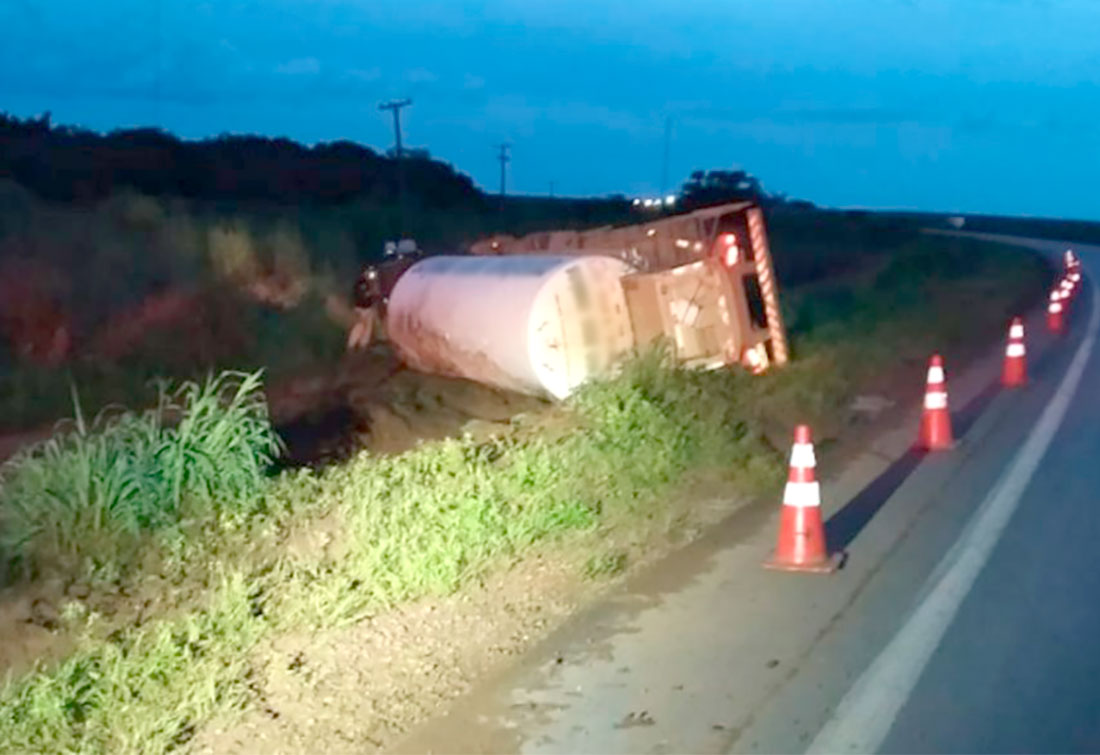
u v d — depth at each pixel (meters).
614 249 19.44
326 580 9.86
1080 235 123.69
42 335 23.39
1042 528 12.19
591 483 12.85
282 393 20.73
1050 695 7.91
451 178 63.47
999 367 25.77
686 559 11.02
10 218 28.41
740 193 78.50
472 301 19.02
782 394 18.00
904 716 7.56
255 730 7.26
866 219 96.06
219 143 55.81
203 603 9.48
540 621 9.26
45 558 10.13
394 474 12.85
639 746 7.11
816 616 9.42
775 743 7.17
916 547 11.48
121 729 7.14
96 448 11.37
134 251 28.58
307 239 34.66
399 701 7.73
